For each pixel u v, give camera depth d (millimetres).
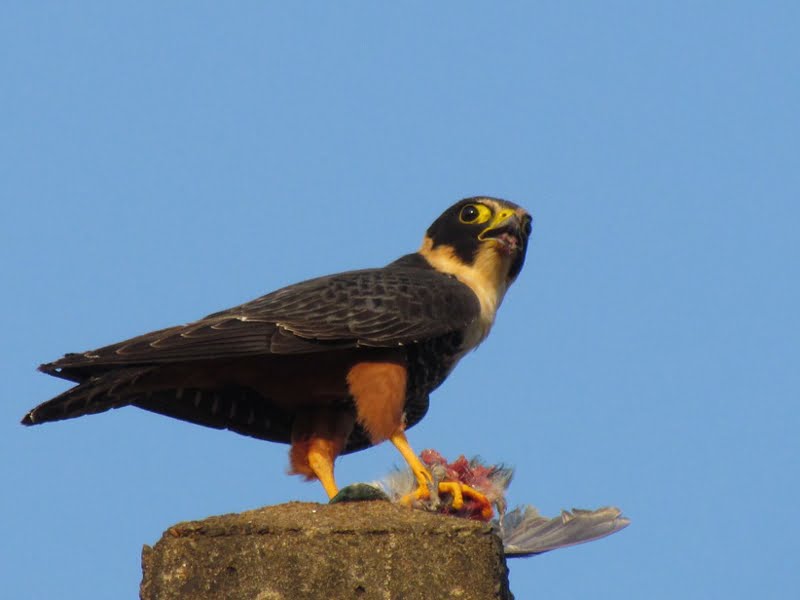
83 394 10516
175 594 8375
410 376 11953
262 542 8289
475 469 10625
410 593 8102
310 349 11117
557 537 10531
